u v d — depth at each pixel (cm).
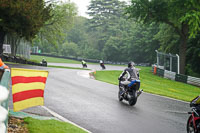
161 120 1303
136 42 13238
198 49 5772
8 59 5869
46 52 16838
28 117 1032
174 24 5356
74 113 1308
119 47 14725
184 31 5472
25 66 4653
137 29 13512
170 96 2298
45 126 937
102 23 16925
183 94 2894
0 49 5112
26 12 4375
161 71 5362
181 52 5566
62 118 1162
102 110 1432
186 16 4122
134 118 1305
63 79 2917
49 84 2342
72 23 7794
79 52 16625
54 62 10375
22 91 786
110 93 2119
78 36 18550
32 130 859
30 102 806
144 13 5309
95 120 1205
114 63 12825
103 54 15212
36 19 4672
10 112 1087
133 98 1600
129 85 1623
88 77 3594
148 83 3922
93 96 1886
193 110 923
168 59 5303
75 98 1734
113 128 1095
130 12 5619
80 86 2411
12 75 766
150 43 11756
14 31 4681
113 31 15600
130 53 13725
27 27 4594
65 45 16950
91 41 17462
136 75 1655
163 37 7156
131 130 1086
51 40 7581
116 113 1384
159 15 5309
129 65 1716
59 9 7275
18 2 4212
